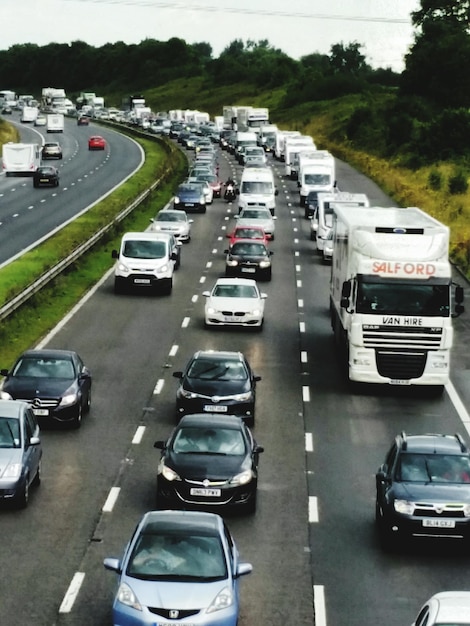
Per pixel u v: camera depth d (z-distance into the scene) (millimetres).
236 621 16516
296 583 20000
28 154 113875
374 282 35656
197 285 56219
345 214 40250
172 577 16609
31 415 25438
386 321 35469
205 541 17328
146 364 38688
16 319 44000
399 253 35781
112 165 124750
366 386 36969
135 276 52281
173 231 70250
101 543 21656
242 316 44906
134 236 54219
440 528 21156
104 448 28656
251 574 20359
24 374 30578
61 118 186125
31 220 76188
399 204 90500
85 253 61812
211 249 68938
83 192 95875
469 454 22781
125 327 45000
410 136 139125
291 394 35594
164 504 23453
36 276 49375
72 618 17922
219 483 23172
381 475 22938
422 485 21781
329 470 27594
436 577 20469
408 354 35656
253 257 58375
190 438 24359
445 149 124312
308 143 120938
